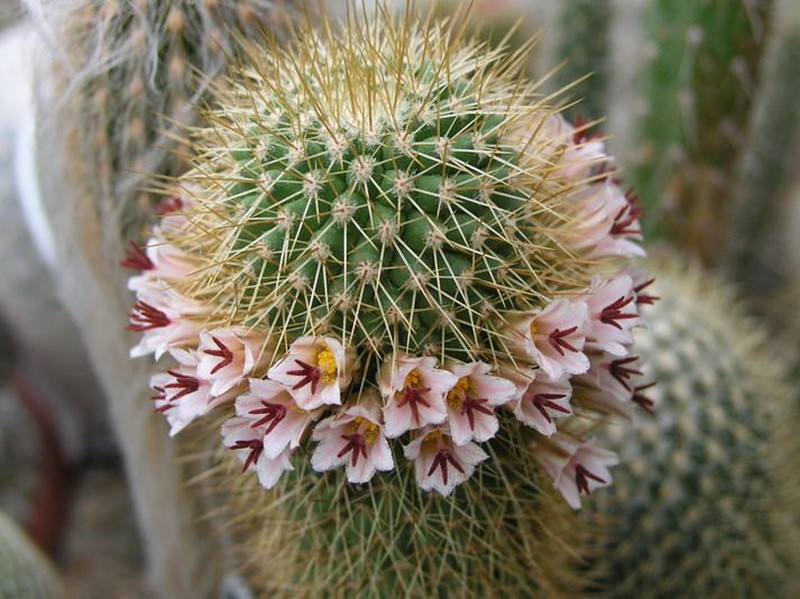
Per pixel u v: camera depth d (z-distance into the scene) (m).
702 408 0.26
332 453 0.15
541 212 0.17
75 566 0.40
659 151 0.33
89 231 0.23
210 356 0.16
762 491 0.26
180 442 0.24
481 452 0.16
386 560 0.18
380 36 0.19
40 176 0.25
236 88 0.20
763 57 0.31
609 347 0.16
